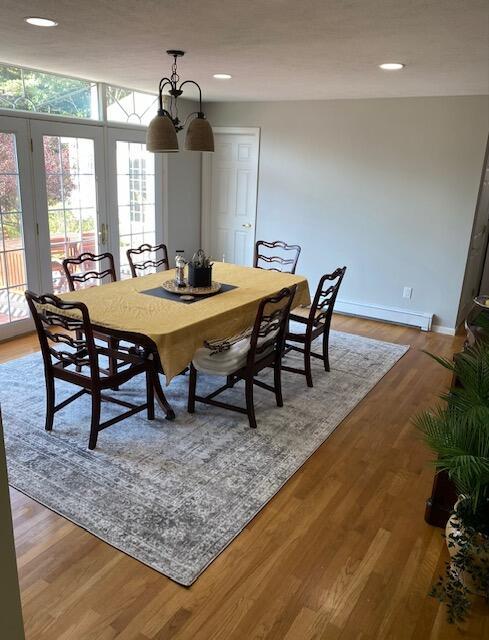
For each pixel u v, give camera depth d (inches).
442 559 84.7
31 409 129.6
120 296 133.4
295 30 106.0
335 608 74.8
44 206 183.0
